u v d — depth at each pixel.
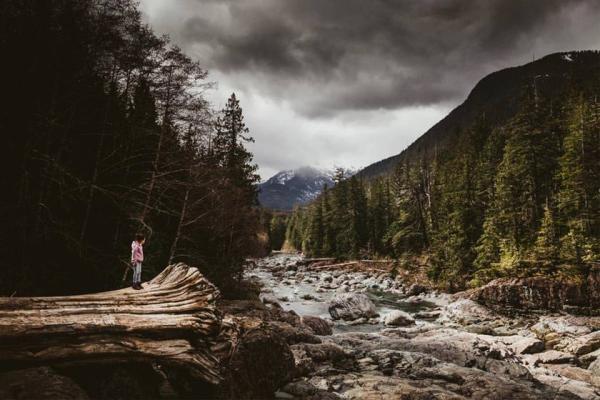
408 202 62.41
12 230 14.07
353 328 27.11
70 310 6.55
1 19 14.04
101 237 19.08
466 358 16.97
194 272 8.76
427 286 46.56
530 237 37.75
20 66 14.61
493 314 31.91
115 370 7.23
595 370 17.33
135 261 9.45
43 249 15.27
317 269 70.00
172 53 16.98
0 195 14.52
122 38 15.98
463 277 42.16
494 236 39.66
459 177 50.00
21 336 5.80
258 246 33.62
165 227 24.80
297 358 13.93
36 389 5.34
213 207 24.03
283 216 151.00
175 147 19.55
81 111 17.55
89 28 15.33
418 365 15.47
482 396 12.63
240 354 9.34
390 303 39.91
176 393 7.87
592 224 34.53
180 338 7.49
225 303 25.77
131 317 6.98
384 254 70.12
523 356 19.33
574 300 30.44
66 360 6.23
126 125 19.45
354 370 14.84
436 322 30.56
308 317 23.53
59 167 14.38
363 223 75.00
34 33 14.63
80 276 17.09
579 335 23.30
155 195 21.28
